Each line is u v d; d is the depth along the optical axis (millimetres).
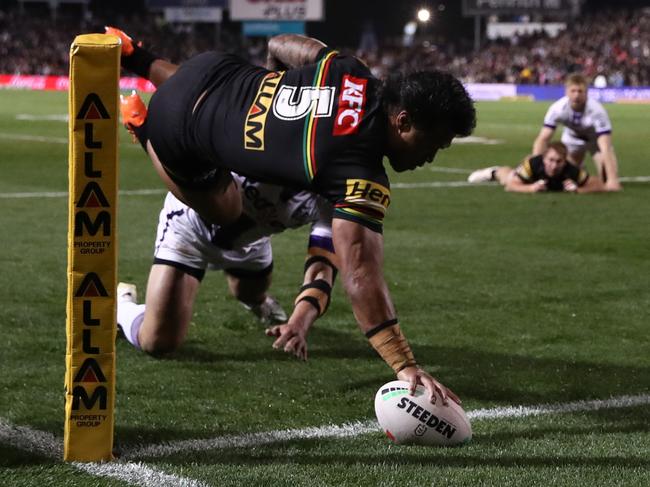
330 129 6344
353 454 6719
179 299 9312
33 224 18062
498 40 104312
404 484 6039
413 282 13523
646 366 9547
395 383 6996
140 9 118688
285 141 6477
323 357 9766
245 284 10375
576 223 19141
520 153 35719
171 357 9648
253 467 6402
